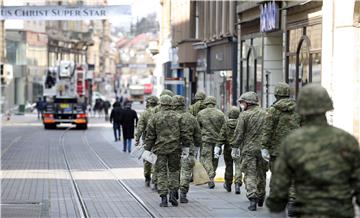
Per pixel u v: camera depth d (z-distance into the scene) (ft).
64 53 565.94
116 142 201.67
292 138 34.65
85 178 109.50
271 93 171.32
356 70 119.14
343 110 120.16
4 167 126.62
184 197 81.92
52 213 75.10
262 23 163.63
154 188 94.07
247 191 75.15
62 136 229.66
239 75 199.00
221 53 223.10
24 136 228.22
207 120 93.56
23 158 146.82
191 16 261.85
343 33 120.16
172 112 78.23
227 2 212.23
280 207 35.50
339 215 33.53
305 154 34.01
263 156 68.59
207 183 94.53
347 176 33.96
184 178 81.61
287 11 149.79
